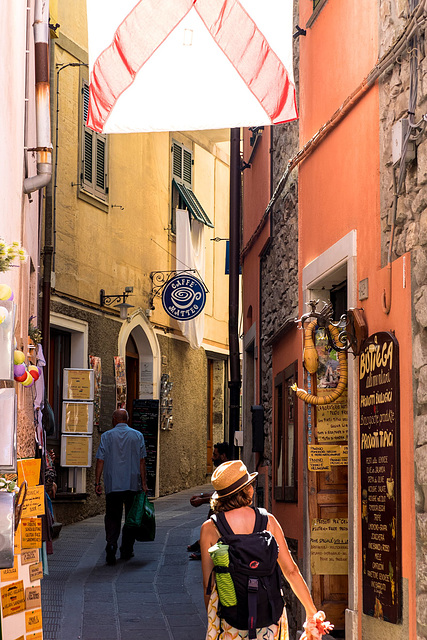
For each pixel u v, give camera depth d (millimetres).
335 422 6500
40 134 5918
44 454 8359
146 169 18766
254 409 9836
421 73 4465
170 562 10508
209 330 22891
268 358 9648
